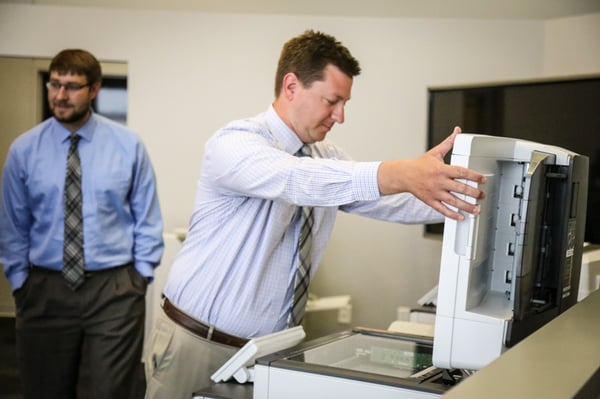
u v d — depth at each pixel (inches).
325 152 78.4
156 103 179.0
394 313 179.2
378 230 179.0
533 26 167.6
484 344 48.6
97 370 107.1
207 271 72.4
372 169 53.8
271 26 176.9
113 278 107.1
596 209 130.7
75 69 104.3
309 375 51.9
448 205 49.0
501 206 52.9
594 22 157.3
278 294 72.6
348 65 69.1
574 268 58.2
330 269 181.3
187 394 73.3
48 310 106.4
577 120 134.9
